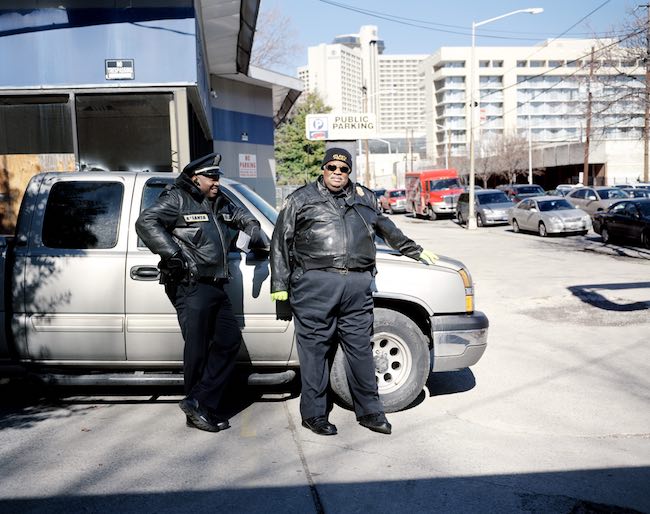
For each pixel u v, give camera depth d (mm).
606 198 28609
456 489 3828
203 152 18141
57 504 3658
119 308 5082
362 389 4781
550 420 5047
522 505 3631
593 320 8984
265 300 5109
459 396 5695
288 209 4609
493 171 72875
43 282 5105
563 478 3980
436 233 27141
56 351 5145
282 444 4551
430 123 124938
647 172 39719
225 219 4812
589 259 16438
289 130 44031
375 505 3633
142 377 5070
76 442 4602
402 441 4605
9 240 5309
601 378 6211
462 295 5309
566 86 119500
